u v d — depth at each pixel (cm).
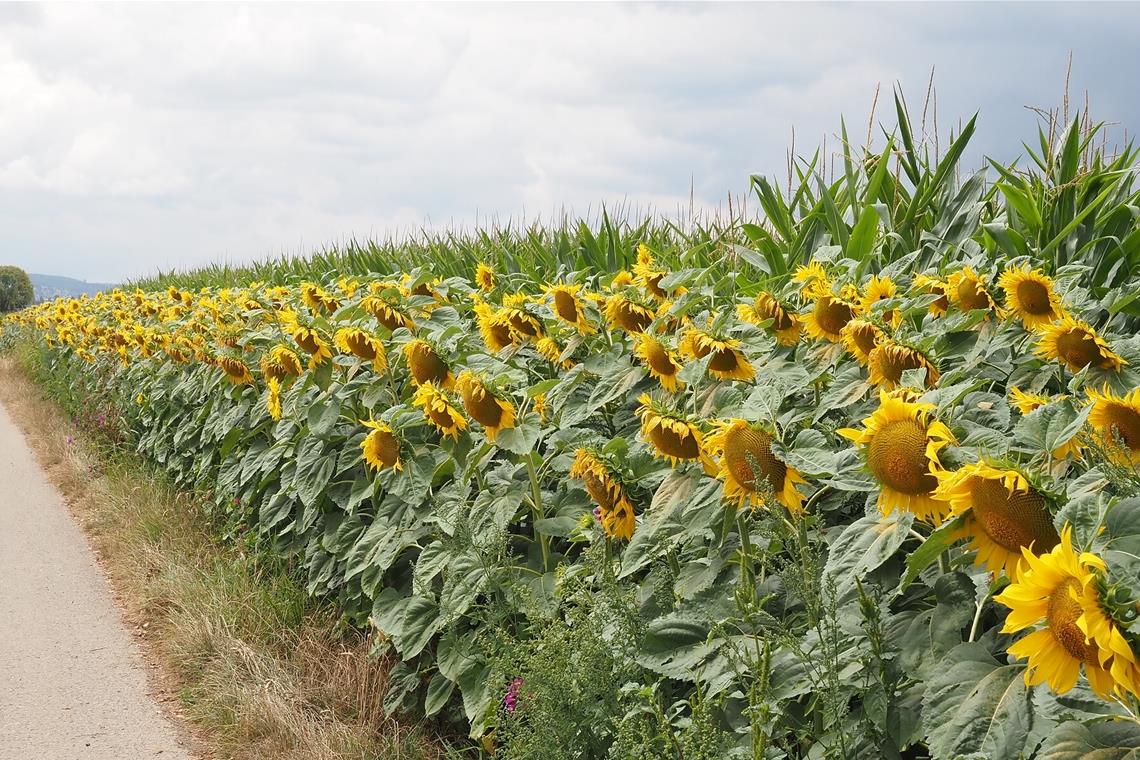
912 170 523
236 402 650
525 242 852
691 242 644
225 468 629
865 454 203
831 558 209
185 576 580
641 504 285
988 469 166
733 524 263
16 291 5616
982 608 210
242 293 812
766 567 271
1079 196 439
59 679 483
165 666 497
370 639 454
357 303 493
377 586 424
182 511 720
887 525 203
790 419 252
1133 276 407
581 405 360
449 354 388
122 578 629
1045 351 273
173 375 852
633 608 269
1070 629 141
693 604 260
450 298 534
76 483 891
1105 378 261
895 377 264
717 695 247
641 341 329
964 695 181
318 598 516
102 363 1156
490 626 332
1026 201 436
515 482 358
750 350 301
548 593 333
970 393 249
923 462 190
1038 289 287
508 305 422
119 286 2288
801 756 233
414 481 381
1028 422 190
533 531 396
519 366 394
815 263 380
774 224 555
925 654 204
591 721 268
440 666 353
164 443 836
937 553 187
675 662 251
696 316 359
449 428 354
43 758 405
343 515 487
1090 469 185
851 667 214
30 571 654
